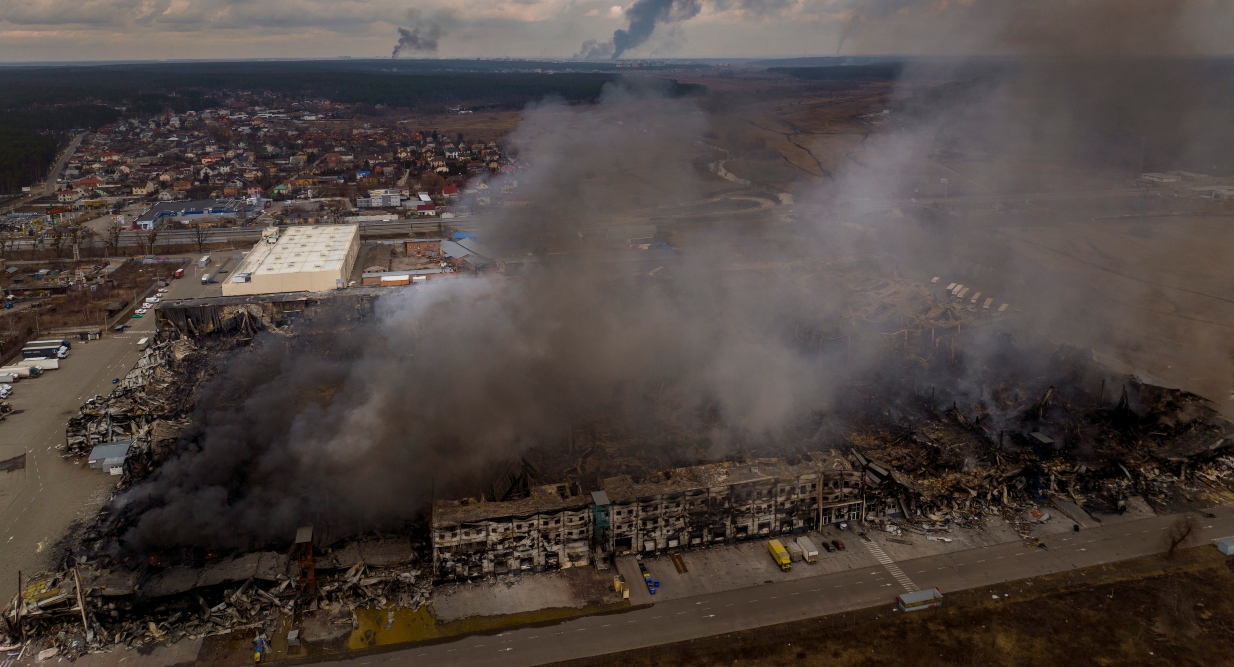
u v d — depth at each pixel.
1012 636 89.38
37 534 107.69
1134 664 85.06
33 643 88.44
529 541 100.50
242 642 88.94
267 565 98.06
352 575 98.06
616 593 97.31
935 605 94.69
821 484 108.50
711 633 90.50
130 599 91.69
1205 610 92.88
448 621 92.50
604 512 101.50
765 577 100.44
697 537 106.06
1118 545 105.50
